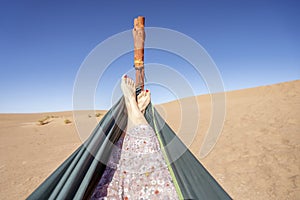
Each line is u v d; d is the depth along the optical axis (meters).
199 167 1.71
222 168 6.16
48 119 32.25
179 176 1.68
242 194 4.58
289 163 5.95
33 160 8.73
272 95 25.28
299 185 4.72
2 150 11.17
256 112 14.89
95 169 1.60
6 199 5.07
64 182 1.41
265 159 6.44
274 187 4.74
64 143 12.40
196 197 1.51
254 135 9.24
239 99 27.98
